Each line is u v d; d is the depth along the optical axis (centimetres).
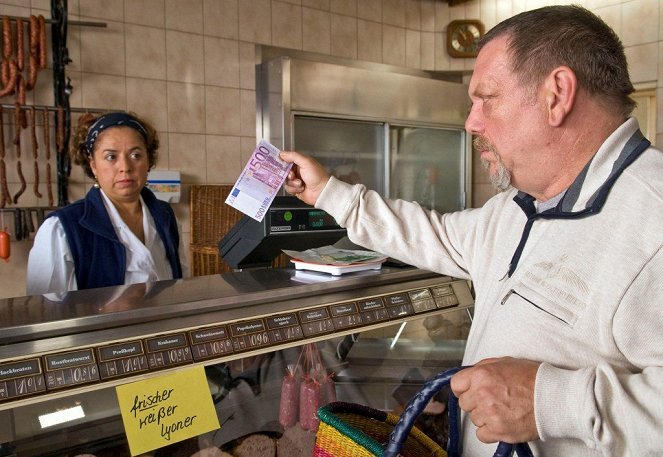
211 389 98
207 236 322
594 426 68
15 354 81
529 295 85
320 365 115
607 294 77
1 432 75
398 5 408
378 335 123
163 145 325
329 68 335
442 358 135
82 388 82
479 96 90
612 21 365
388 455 75
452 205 408
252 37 351
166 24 322
